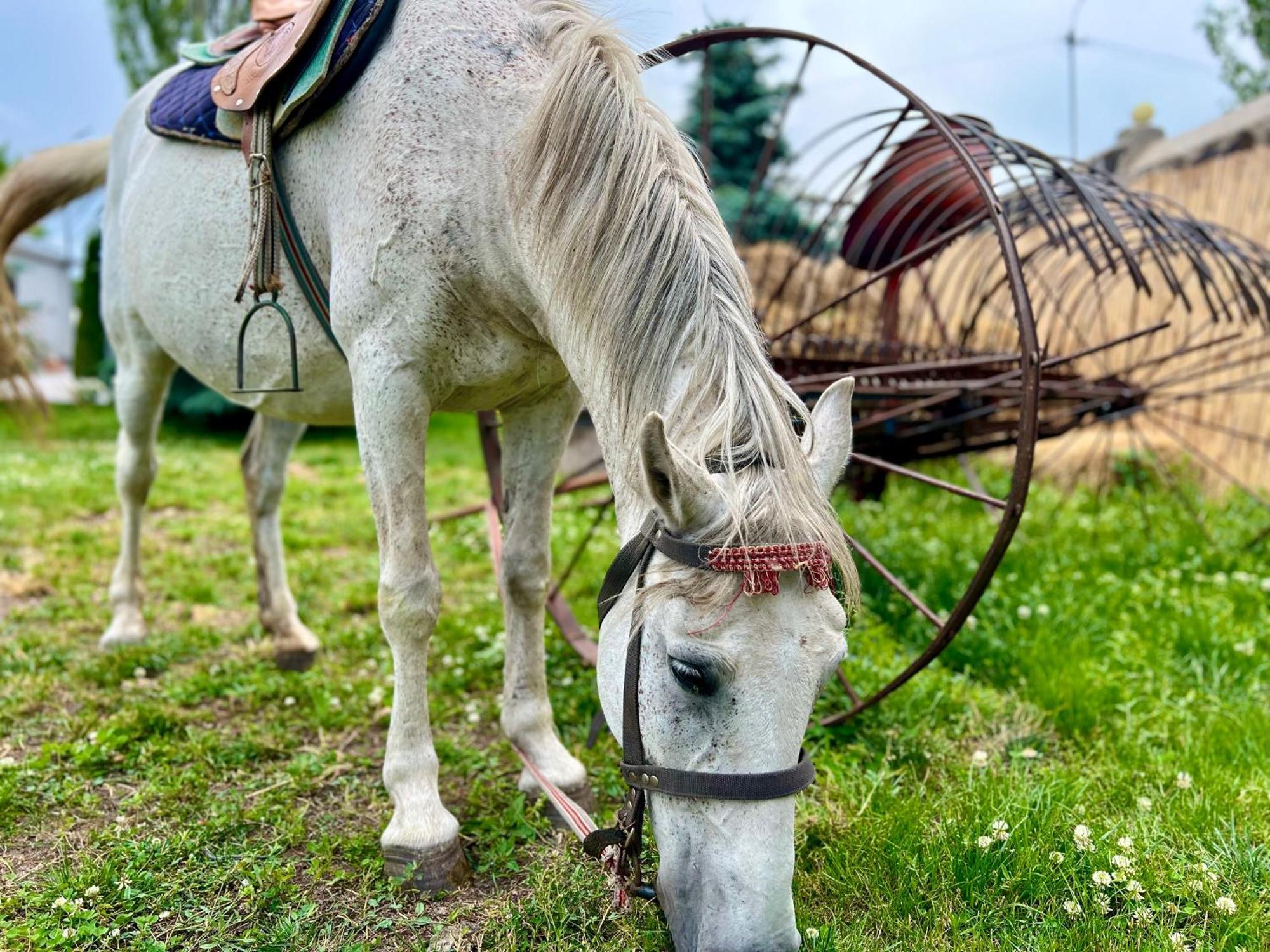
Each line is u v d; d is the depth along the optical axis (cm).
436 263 187
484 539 506
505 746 265
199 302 245
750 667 129
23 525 516
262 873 200
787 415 143
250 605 395
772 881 130
